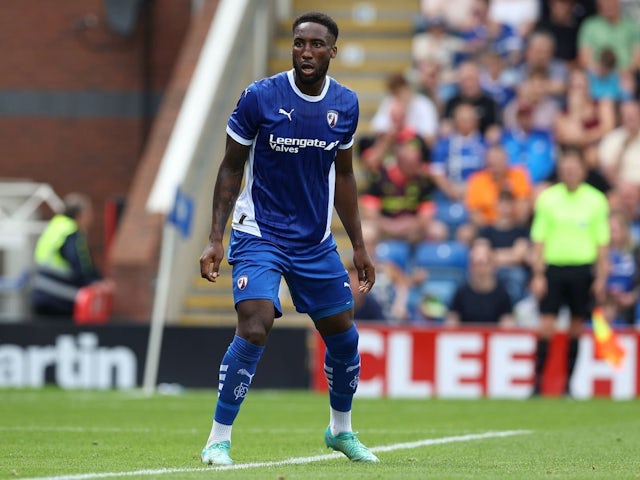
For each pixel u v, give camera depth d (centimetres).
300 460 2452
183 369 5488
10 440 3044
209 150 6506
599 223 5034
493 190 5997
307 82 2272
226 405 2286
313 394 5203
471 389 5247
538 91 6350
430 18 7038
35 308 6188
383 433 3334
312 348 5528
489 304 5381
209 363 5472
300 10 7575
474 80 6375
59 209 7731
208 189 6469
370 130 6781
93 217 7750
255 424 3688
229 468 2209
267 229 2303
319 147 2297
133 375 5522
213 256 2294
